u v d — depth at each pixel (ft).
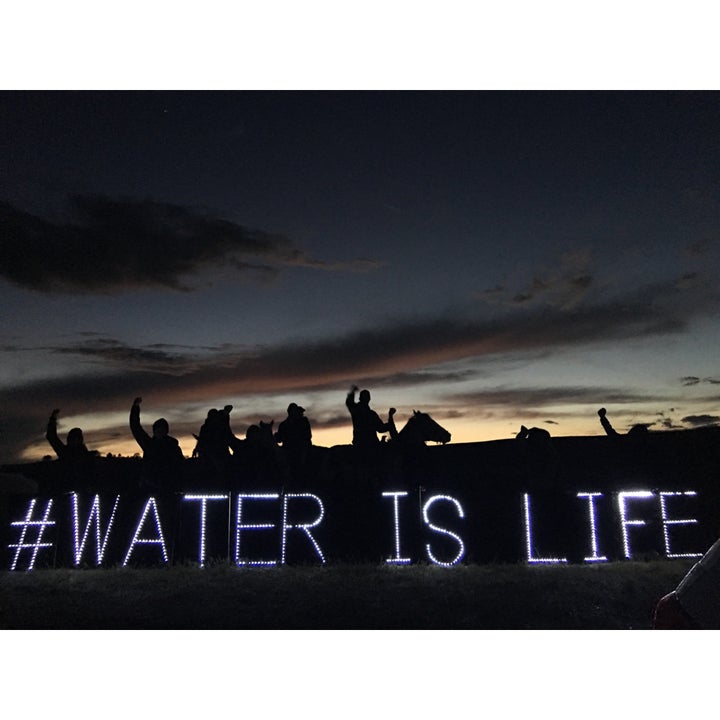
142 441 36.50
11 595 28.76
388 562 34.55
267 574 31.86
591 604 26.30
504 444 37.27
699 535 36.27
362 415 37.14
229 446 38.04
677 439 38.32
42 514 36.76
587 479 38.22
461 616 25.02
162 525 35.86
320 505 35.99
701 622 7.26
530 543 35.14
